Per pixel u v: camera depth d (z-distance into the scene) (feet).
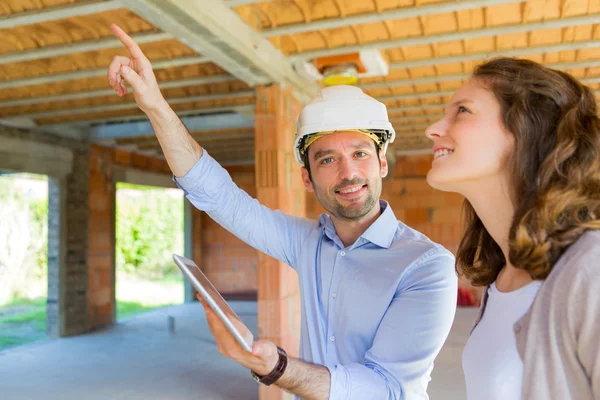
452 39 10.53
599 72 13.96
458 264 3.63
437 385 13.84
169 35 10.06
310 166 4.58
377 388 3.34
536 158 2.67
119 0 8.13
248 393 13.87
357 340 4.15
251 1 8.70
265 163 12.05
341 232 4.56
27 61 12.94
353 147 4.38
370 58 11.30
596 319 2.11
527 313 2.57
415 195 27.94
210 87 15.15
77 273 22.58
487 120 2.83
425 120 19.84
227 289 33.99
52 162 21.22
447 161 2.95
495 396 2.62
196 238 34.01
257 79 11.84
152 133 22.04
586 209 2.39
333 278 4.39
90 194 23.63
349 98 4.41
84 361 17.48
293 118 12.98
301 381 3.04
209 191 4.49
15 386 14.66
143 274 48.21
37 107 17.38
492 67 2.91
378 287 4.11
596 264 2.18
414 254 4.11
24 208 38.29
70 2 8.49
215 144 25.49
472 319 22.88
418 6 9.05
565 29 10.93
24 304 31.71
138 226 48.98
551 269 2.45
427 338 3.76
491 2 8.64
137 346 19.72
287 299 12.32
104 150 24.73
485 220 3.01
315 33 11.08
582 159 2.45
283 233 4.87
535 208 2.45
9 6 8.74
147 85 4.05
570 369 2.30
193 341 20.52
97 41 10.48
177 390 14.19
